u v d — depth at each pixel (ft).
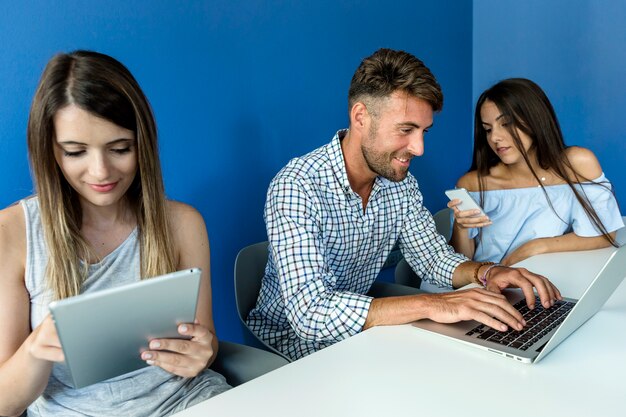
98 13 4.64
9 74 4.26
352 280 4.87
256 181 6.09
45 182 3.09
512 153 5.80
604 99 8.48
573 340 3.03
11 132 4.35
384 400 2.43
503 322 3.22
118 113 3.01
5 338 3.03
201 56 5.39
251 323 4.74
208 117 5.53
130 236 3.49
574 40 8.57
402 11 7.78
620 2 8.06
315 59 6.55
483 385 2.55
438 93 3.93
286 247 3.94
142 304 2.30
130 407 3.15
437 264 4.81
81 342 2.23
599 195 5.67
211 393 3.34
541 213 5.97
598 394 2.44
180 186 5.39
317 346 4.42
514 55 9.18
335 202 4.39
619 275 3.34
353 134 4.31
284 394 2.52
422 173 8.68
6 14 4.18
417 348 3.00
